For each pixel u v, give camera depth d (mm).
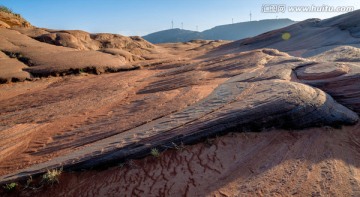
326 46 28344
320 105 7230
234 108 7141
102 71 24078
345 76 8922
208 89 10445
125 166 5820
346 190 4746
